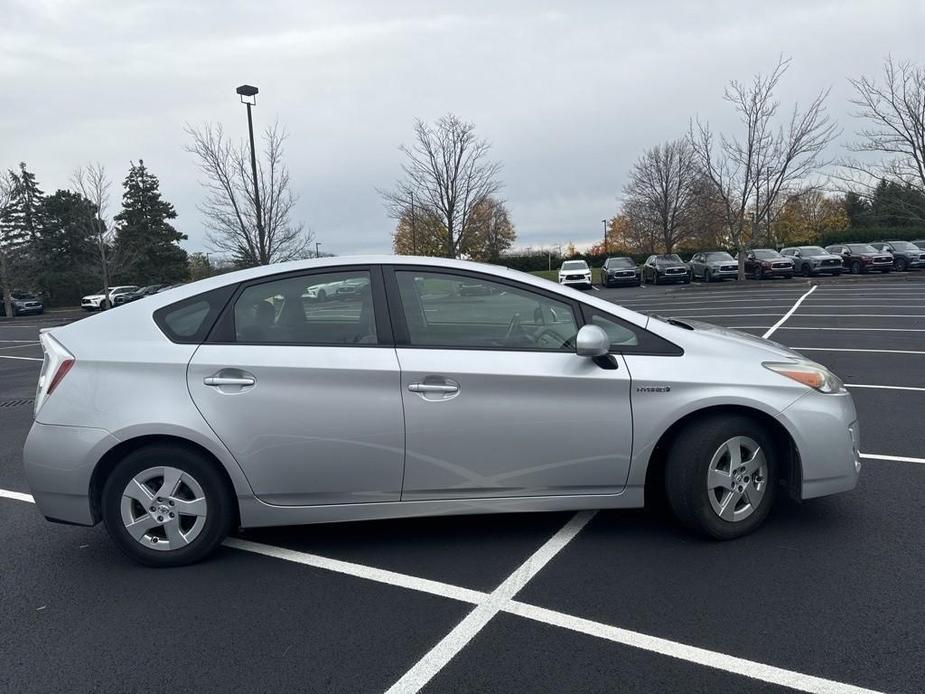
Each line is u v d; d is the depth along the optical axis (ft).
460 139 85.25
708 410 12.48
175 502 12.27
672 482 12.57
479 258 141.08
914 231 154.30
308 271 12.75
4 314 132.57
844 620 9.97
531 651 9.53
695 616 10.23
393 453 12.16
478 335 12.58
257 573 12.19
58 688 9.06
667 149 141.18
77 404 12.03
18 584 12.07
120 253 139.95
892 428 20.12
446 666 9.25
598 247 242.58
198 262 131.44
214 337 12.36
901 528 13.00
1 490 17.57
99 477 12.26
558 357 12.38
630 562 12.05
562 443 12.29
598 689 8.66
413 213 88.79
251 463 12.09
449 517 14.43
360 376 12.07
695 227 140.46
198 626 10.48
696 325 14.30
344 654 9.62
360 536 13.64
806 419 12.42
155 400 11.96
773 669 8.91
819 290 76.64
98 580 12.13
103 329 12.59
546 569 11.93
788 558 11.94
